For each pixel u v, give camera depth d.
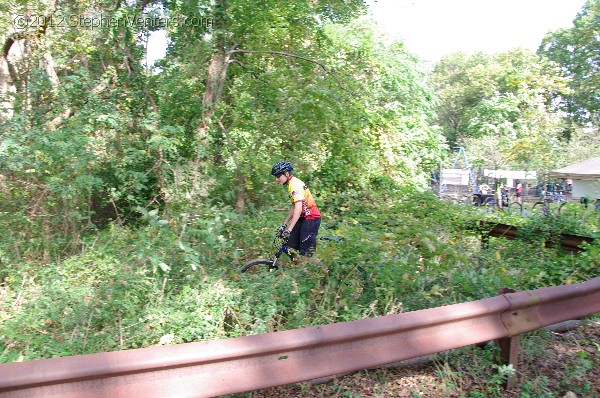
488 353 4.24
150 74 10.54
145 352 2.74
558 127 20.31
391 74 16.83
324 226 8.59
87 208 8.04
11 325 4.38
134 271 5.25
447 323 3.72
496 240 8.65
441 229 8.67
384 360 3.45
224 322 4.61
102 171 8.58
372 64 16.27
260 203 10.12
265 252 7.08
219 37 10.31
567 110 39.34
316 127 10.74
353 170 12.98
